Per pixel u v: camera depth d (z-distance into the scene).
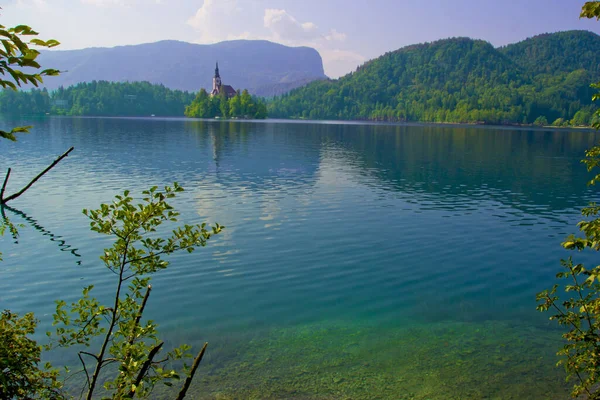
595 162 7.06
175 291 14.91
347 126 171.62
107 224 5.11
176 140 75.69
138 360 4.79
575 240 6.68
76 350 10.96
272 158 52.75
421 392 9.84
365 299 14.75
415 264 18.03
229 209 26.11
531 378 10.40
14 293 14.43
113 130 101.19
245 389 9.80
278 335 12.30
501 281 16.55
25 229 21.28
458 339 12.27
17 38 3.50
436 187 35.97
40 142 66.50
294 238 20.89
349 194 31.81
